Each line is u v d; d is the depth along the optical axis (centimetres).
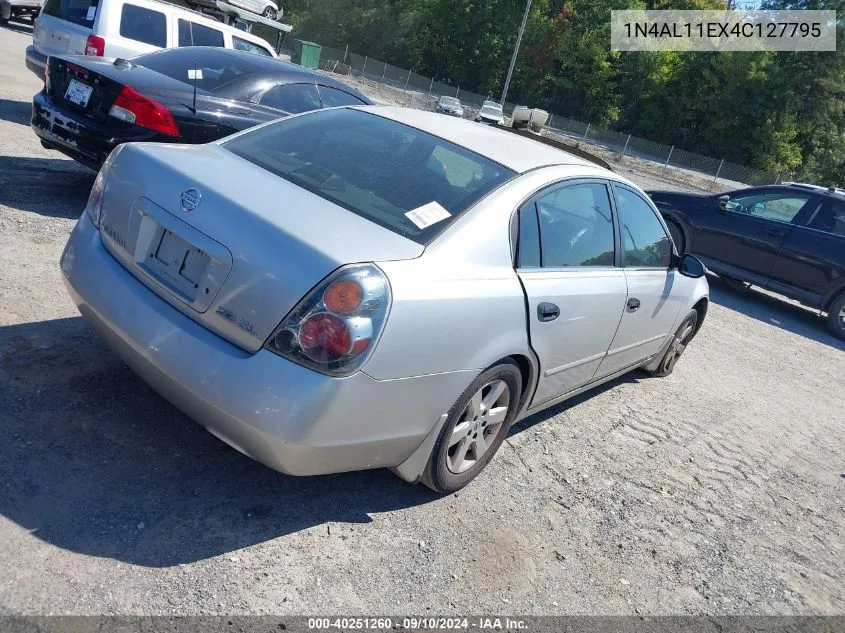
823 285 953
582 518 363
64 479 286
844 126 5812
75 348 379
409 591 279
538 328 339
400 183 325
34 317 399
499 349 316
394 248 280
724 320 895
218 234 271
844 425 619
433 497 342
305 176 321
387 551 298
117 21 870
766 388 663
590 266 393
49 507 270
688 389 602
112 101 547
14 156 706
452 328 286
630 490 404
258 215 271
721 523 397
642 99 6238
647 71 6097
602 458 433
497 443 358
